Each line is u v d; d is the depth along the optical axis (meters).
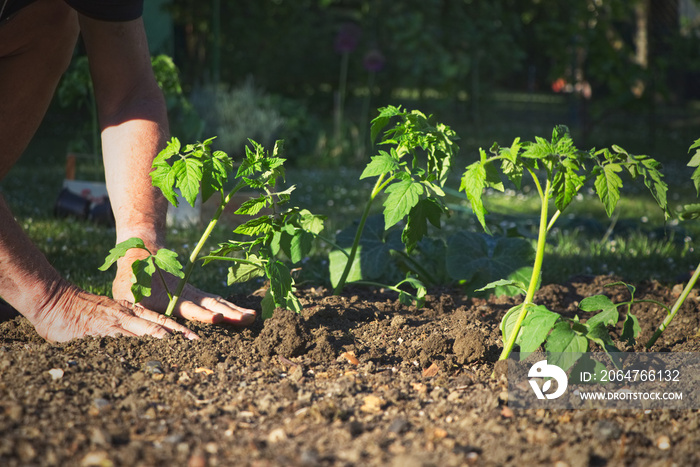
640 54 7.45
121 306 1.33
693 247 2.21
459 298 1.64
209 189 1.27
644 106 5.66
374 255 1.62
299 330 1.30
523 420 1.10
